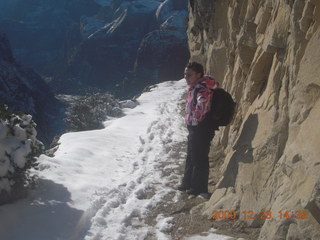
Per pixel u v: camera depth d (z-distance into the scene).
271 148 4.02
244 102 5.34
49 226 4.13
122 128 9.23
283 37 4.13
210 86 4.59
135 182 5.61
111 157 6.81
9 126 4.47
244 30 5.43
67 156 6.47
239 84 5.99
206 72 9.83
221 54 7.95
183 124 9.20
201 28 10.14
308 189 3.06
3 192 4.36
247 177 4.23
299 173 3.27
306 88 3.46
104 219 4.45
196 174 5.00
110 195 5.12
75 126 10.95
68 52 140.88
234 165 4.60
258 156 4.18
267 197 3.85
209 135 4.77
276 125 4.06
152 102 12.79
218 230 4.04
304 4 3.60
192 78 4.61
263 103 4.59
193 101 4.66
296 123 3.57
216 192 4.66
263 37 4.85
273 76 4.35
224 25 7.72
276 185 3.71
